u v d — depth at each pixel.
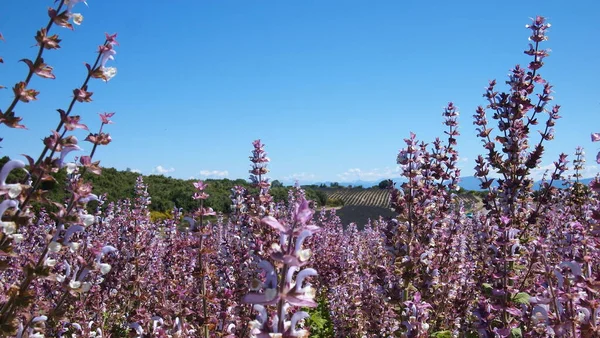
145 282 11.86
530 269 7.70
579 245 7.02
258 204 8.77
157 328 7.27
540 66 9.38
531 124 9.36
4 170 4.59
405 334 7.08
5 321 4.81
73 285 5.51
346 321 11.85
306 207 4.20
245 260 8.71
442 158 10.89
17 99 4.57
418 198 9.18
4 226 4.45
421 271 8.95
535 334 6.78
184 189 42.66
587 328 5.03
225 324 7.48
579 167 14.64
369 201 70.94
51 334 8.14
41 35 4.70
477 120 9.91
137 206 14.16
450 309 10.34
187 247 8.22
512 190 8.97
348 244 16.03
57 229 5.16
